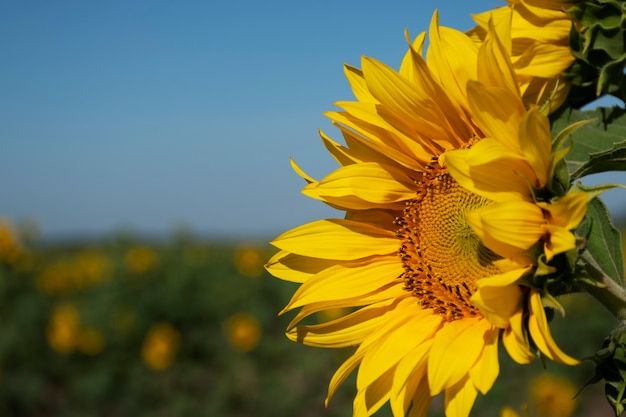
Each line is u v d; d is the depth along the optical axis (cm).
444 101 47
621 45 44
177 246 351
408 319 48
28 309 259
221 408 228
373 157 51
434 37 46
